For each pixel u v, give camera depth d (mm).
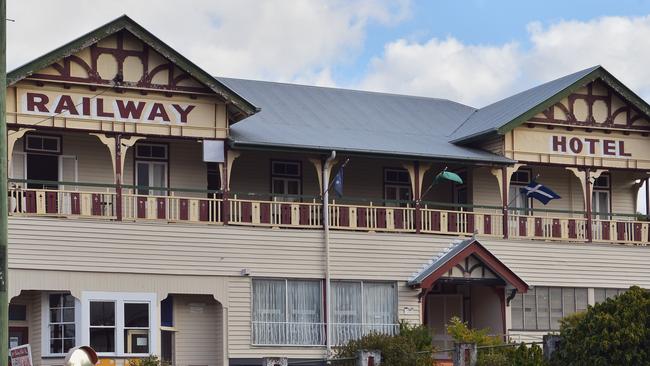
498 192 39156
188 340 33844
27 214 31562
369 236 35438
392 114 40531
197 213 33469
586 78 38250
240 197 36250
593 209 40812
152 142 35031
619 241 38969
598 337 27703
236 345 33500
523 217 37656
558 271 37844
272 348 33875
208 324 34125
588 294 38281
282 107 38531
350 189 37719
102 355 31828
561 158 38156
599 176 40750
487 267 36062
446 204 36531
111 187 33625
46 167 33906
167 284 32844
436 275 35281
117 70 32844
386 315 35375
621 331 27500
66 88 32469
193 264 33188
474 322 37844
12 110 31828
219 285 33500
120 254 32375
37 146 33844
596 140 38781
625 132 39250
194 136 33562
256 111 34000
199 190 33562
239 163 36438
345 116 39125
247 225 34000
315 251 34719
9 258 31109
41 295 32375
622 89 38844
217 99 33875
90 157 34438
